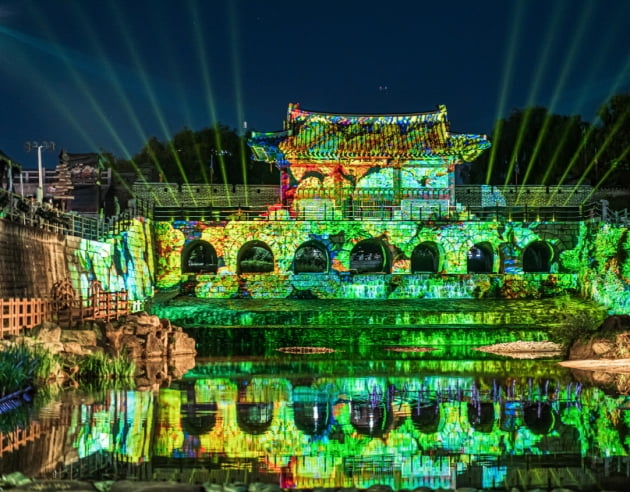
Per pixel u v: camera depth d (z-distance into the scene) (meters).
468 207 73.38
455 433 23.22
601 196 82.25
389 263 68.25
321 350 49.75
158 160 107.31
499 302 62.78
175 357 45.44
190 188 77.38
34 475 18.00
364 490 16.59
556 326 51.81
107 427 23.48
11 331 33.44
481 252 80.88
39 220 43.81
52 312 38.66
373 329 53.53
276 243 67.38
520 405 27.95
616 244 62.22
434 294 65.00
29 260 40.25
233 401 28.70
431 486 17.86
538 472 18.94
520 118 99.88
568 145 95.25
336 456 20.44
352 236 67.75
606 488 17.55
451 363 42.22
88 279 49.75
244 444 21.61
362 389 32.03
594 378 35.06
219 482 17.92
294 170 71.12
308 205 70.75
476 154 71.00
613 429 23.78
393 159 70.81
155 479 18.05
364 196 71.12
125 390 31.17
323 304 61.62
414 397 29.86
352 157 69.56
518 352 48.16
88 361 34.81
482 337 52.88
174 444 21.47
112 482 16.81
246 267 76.94
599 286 62.09
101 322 40.22
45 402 27.86
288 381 34.53
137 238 62.19
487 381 34.34
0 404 27.19
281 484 17.89
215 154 104.12
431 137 71.44
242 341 53.09
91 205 82.94
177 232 67.62
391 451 21.03
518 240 67.94
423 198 71.31
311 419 25.28
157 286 66.94
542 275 65.75
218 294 64.75
